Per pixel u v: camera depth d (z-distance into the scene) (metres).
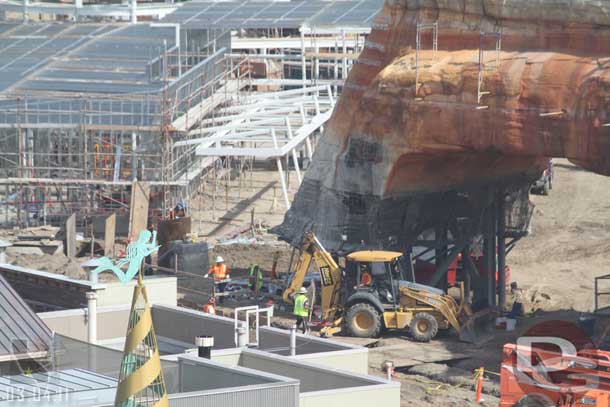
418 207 193.38
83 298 153.12
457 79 178.62
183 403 102.31
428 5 187.75
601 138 163.25
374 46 198.50
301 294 184.50
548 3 171.62
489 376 164.38
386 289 185.00
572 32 170.25
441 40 185.75
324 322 188.25
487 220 197.38
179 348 141.25
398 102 185.75
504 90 172.75
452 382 161.88
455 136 179.25
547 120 168.50
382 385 111.12
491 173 196.12
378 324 182.62
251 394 104.75
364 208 193.00
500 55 175.75
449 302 183.62
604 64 165.38
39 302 160.50
